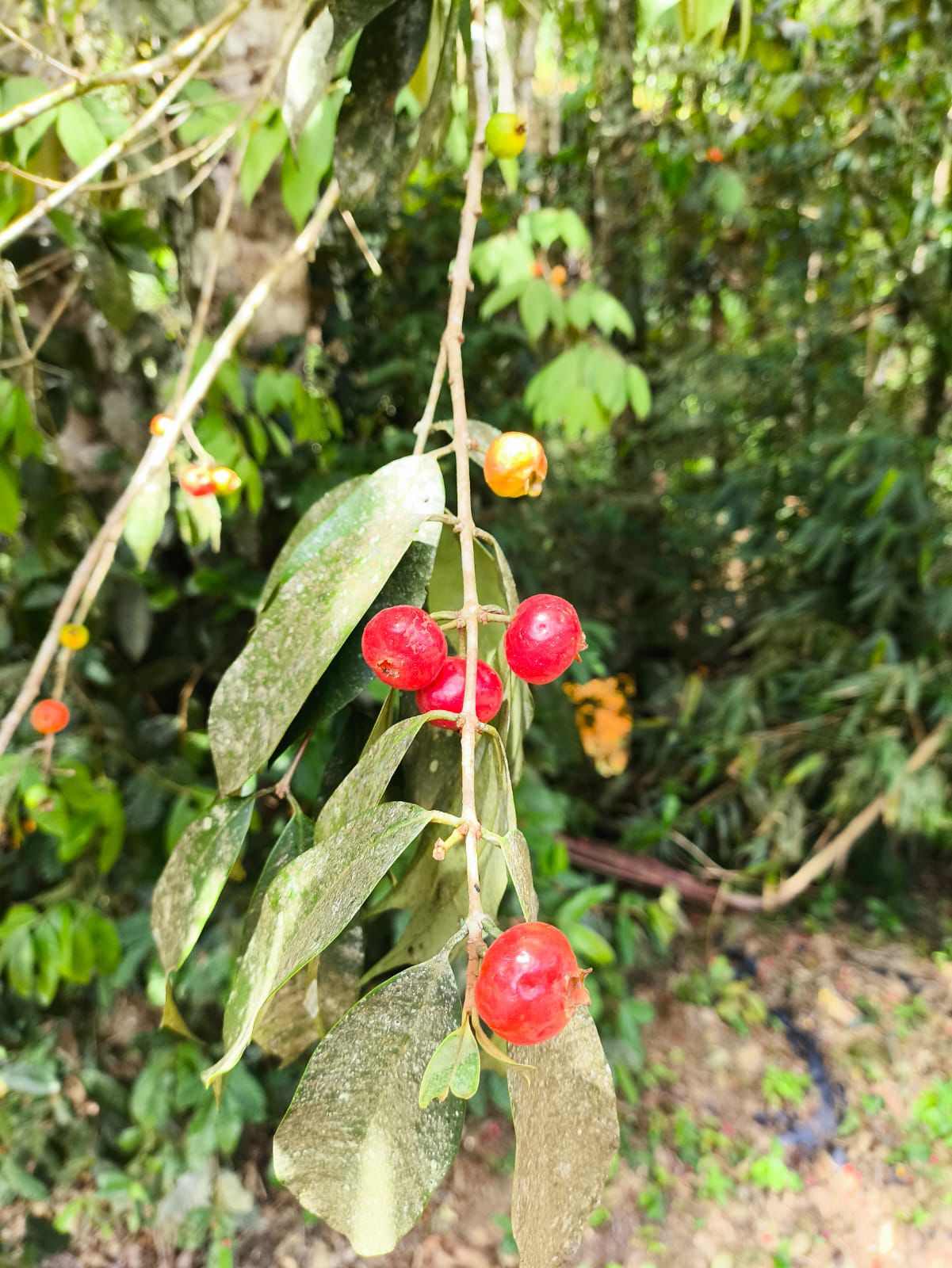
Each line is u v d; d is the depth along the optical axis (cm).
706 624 99
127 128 31
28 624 44
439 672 15
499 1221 52
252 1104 47
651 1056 64
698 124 67
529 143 76
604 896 52
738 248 89
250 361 40
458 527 15
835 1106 61
